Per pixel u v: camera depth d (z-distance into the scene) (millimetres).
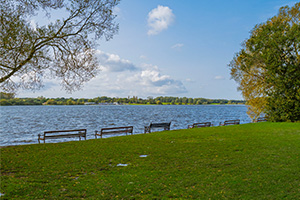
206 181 7441
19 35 10961
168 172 8406
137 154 11414
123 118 60125
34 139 24703
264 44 28109
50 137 15469
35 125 40656
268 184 7094
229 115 81438
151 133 19969
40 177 7922
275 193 6449
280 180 7383
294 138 15562
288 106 27766
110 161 10062
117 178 7812
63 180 7633
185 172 8375
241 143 13953
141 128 34688
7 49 10539
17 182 7309
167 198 6234
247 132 19250
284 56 28000
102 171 8617
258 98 30453
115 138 17078
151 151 12062
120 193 6570
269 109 29734
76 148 13039
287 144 13344
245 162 9562
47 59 12469
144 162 9836
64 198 6234
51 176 8047
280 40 26516
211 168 8836
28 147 13352
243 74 30656
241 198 6191
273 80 28000
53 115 75562
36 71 12203
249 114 32562
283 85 27406
